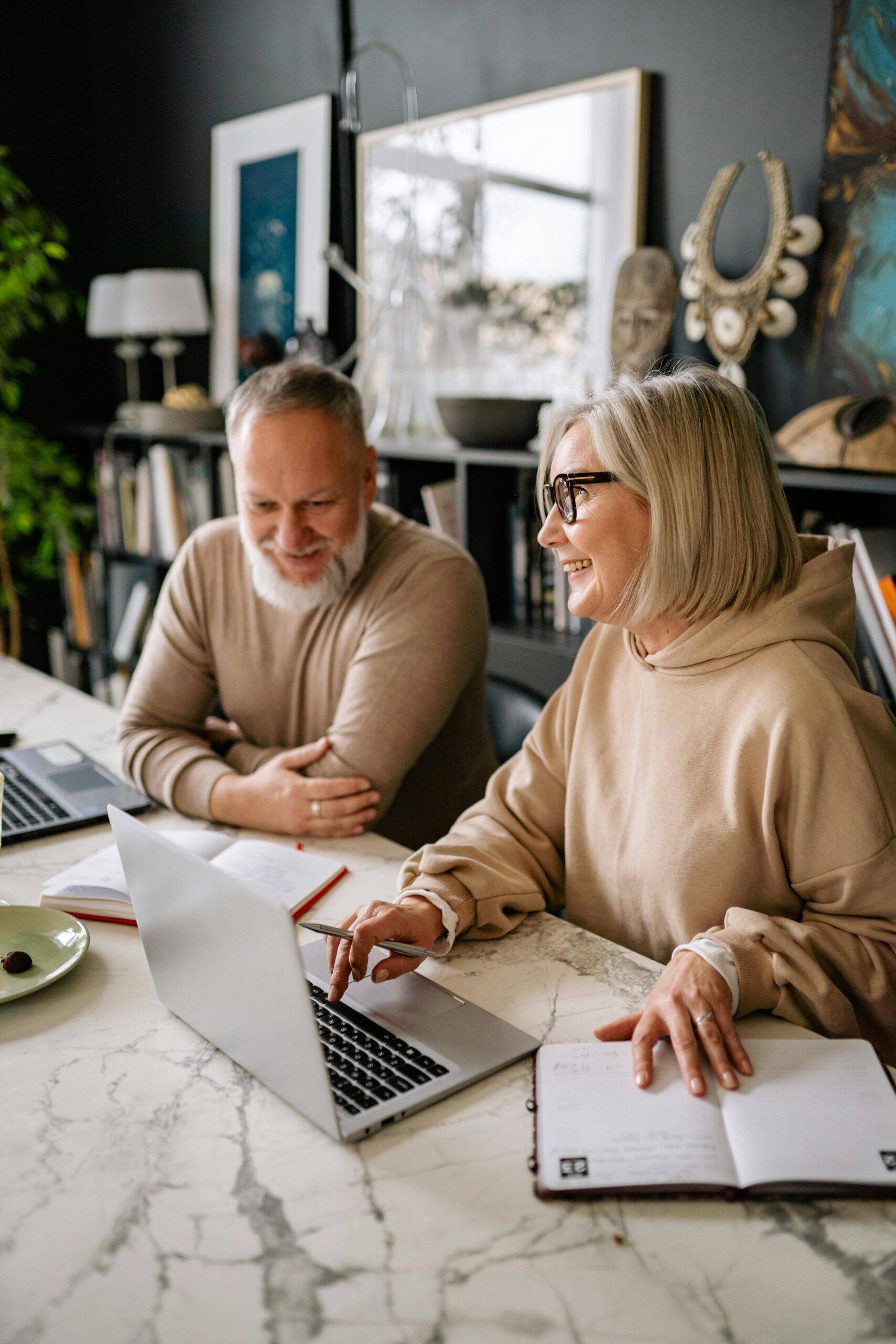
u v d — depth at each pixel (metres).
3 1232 0.78
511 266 2.88
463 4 2.95
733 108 2.34
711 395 1.15
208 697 1.91
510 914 1.29
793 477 1.97
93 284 4.14
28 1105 0.93
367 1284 0.73
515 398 2.62
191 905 0.94
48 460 4.18
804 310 2.25
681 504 1.13
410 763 1.67
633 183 2.52
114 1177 0.84
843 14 2.10
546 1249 0.76
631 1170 0.82
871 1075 0.92
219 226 3.96
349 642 1.77
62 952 1.19
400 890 1.30
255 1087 0.96
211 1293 0.73
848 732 1.09
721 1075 0.91
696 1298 0.72
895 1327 0.69
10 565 4.60
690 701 1.21
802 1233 0.77
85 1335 0.69
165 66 4.13
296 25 3.52
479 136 2.92
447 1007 1.07
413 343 3.21
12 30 4.30
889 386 2.11
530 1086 0.95
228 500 3.58
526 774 1.42
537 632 2.69
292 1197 0.82
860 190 2.12
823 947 1.05
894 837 1.08
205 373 4.20
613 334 2.47
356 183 3.38
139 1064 0.99
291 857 1.44
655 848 1.22
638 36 2.52
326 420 1.62
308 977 1.13
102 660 4.30
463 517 2.71
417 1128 0.90
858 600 1.87
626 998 1.09
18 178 4.42
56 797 1.69
